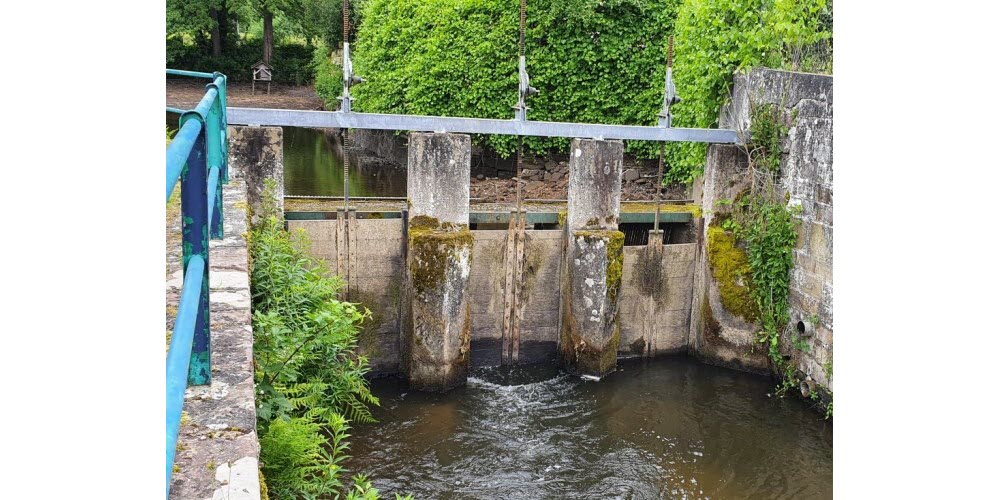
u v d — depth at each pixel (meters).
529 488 7.67
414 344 9.50
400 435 8.59
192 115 2.76
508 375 10.38
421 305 9.37
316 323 5.49
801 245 9.98
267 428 3.93
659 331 11.14
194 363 2.95
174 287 3.88
